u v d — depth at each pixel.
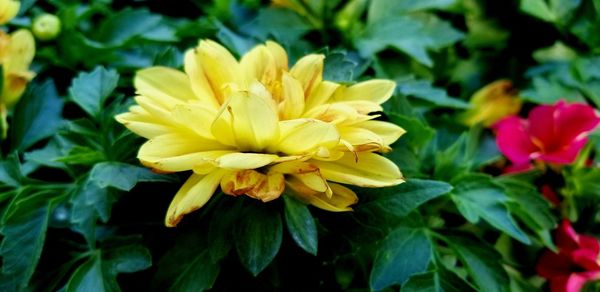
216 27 0.39
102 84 0.33
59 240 0.32
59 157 0.31
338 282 0.34
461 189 0.34
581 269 0.37
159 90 0.29
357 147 0.27
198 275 0.30
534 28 0.47
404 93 0.37
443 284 0.31
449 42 0.43
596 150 0.39
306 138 0.26
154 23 0.40
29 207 0.31
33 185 0.32
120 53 0.40
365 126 0.28
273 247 0.28
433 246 0.33
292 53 0.40
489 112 0.44
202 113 0.26
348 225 0.30
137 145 0.30
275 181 0.26
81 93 0.32
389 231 0.31
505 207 0.33
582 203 0.38
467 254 0.32
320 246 0.31
